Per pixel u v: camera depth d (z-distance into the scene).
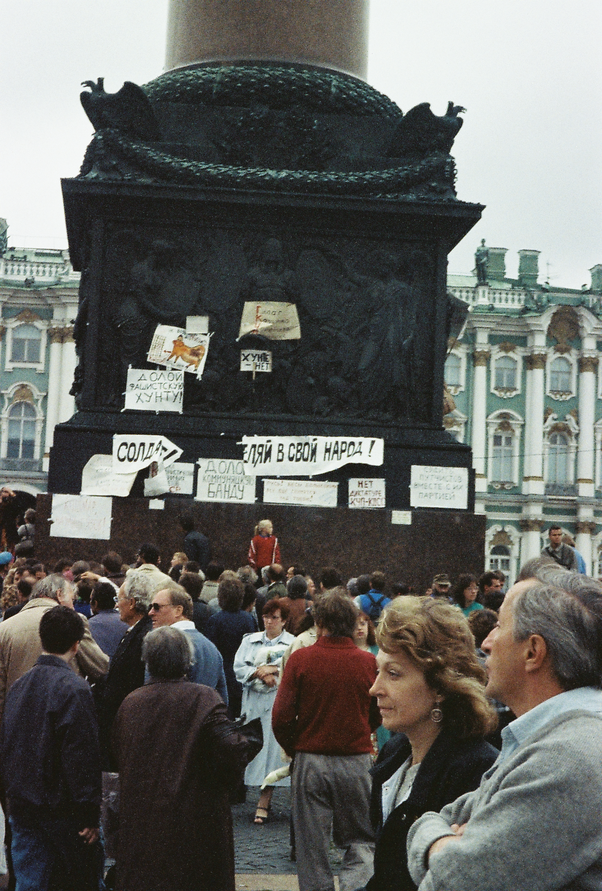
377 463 16.47
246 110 17.30
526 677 3.13
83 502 16.06
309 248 17.19
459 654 3.94
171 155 17.12
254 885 7.81
